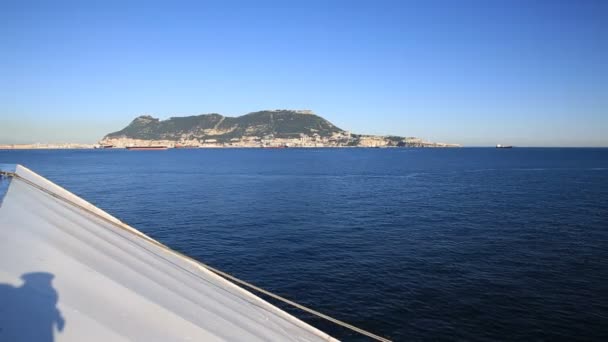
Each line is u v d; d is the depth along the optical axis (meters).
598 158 192.00
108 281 6.86
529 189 65.81
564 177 87.81
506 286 21.84
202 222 38.31
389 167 125.62
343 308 19.12
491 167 125.00
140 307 6.26
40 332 4.63
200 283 9.23
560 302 19.77
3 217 8.95
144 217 40.66
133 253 9.67
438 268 24.84
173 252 11.32
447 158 197.50
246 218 40.53
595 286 21.86
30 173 19.17
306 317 18.19
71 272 6.71
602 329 17.11
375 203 51.09
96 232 10.56
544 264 25.62
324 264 25.58
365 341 16.14
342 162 157.50
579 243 30.72
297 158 197.38
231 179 84.06
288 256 27.28
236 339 6.46
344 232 34.50
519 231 34.88
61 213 11.58
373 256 27.39
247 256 27.23
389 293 20.86
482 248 29.42
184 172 102.81
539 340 16.27
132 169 113.25
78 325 5.08
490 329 17.11
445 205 49.53
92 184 72.12
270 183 76.25
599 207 47.22
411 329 17.16
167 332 5.79
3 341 4.20
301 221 39.12
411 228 36.19
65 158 189.00
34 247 7.38
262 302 9.73
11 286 5.47
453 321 17.81
